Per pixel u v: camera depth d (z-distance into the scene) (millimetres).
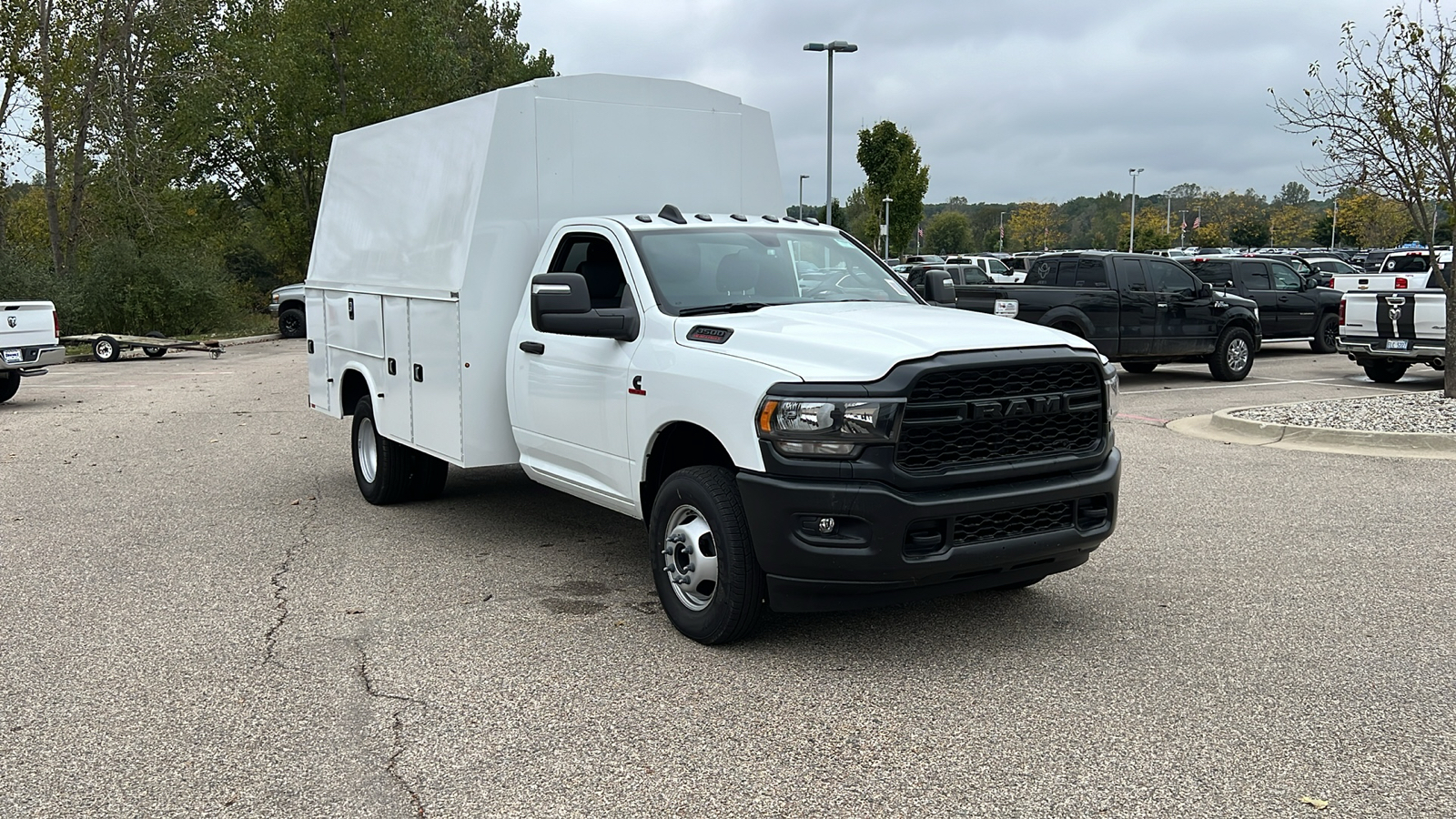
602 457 5895
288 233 47094
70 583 6395
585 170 6984
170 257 34969
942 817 3555
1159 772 3855
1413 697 4496
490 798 3723
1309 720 4281
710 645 5203
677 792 3752
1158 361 16750
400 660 5070
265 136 45188
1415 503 8062
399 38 42531
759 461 4723
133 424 13484
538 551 7070
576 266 6484
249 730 4301
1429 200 11883
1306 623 5441
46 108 32781
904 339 4852
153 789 3812
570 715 4410
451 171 7062
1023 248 126250
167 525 7895
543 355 6328
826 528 4609
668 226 6211
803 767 3928
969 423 4715
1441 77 11102
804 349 4844
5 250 30703
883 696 4574
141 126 34969
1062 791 3725
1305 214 96938
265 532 7648
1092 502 5066
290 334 34938
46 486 9430
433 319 7078
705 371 5059
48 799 3740
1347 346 16094
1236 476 9164
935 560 4613
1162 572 6379
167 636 5434
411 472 8344
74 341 25641
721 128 7508
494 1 67875
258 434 12516
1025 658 5008
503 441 6938
